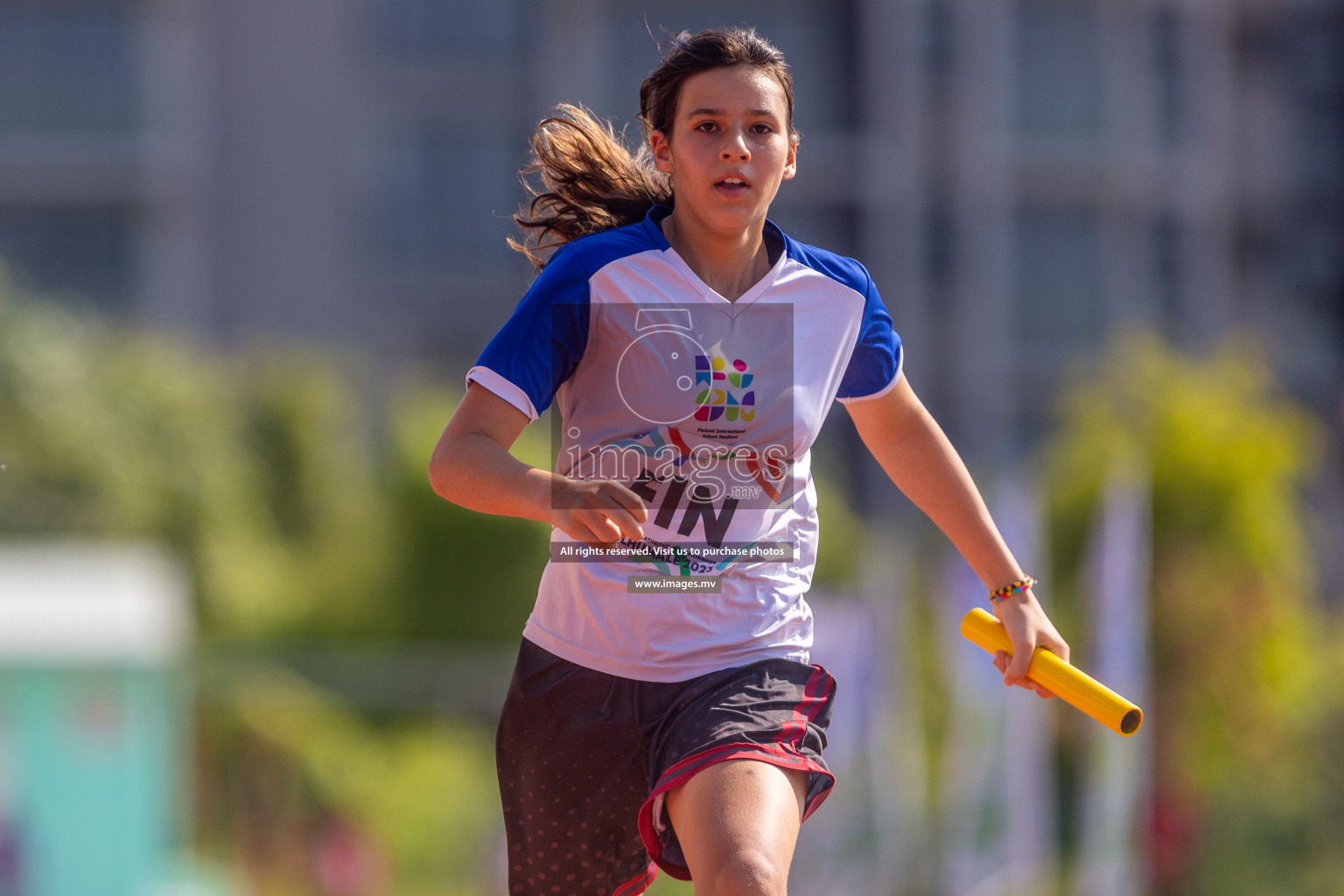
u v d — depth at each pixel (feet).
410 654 186.29
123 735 104.01
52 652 103.04
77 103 276.82
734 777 27.30
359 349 283.59
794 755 28.19
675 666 29.63
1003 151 284.00
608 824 31.09
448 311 286.87
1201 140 292.81
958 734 108.06
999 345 283.79
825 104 284.41
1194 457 172.45
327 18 287.69
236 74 285.23
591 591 30.01
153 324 277.03
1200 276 291.79
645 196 32.48
